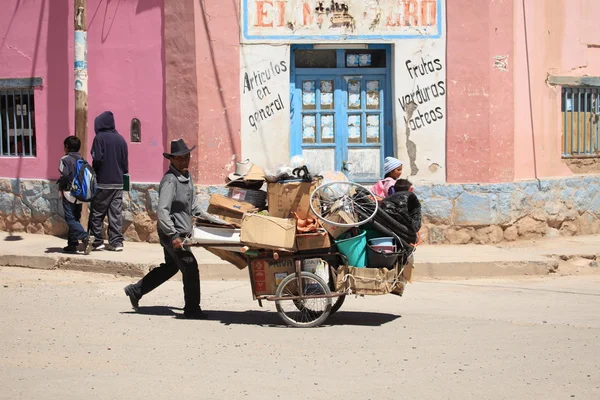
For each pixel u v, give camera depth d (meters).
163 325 9.10
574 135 15.52
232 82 13.83
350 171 14.31
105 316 9.55
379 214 8.87
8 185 15.44
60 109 14.94
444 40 13.89
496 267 12.39
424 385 6.75
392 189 10.06
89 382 6.88
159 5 14.09
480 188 13.95
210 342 8.30
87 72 14.42
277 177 8.90
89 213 13.77
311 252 8.97
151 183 14.21
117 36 14.39
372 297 10.93
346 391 6.60
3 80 15.29
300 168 9.02
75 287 11.52
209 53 13.80
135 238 14.38
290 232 8.79
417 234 9.48
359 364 7.44
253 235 8.84
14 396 6.49
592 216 15.45
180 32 13.88
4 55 15.30
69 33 14.79
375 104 14.30
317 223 8.88
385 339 8.42
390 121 14.30
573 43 15.14
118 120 14.48
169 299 10.80
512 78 14.12
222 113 13.86
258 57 13.85
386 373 7.13
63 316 9.52
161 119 14.20
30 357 7.69
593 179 15.42
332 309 9.39
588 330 8.77
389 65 14.22
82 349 7.99
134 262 12.38
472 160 13.98
